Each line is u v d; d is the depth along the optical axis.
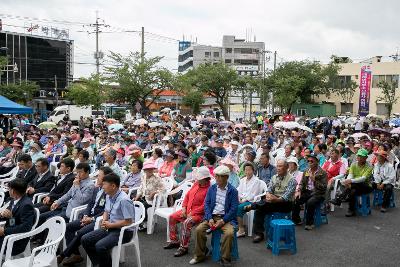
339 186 9.48
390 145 12.56
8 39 61.53
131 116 32.12
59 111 37.41
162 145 14.23
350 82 48.50
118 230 5.67
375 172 9.79
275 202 7.20
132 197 8.11
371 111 47.66
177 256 6.53
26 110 15.23
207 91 48.00
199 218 6.62
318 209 8.27
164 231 7.92
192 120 27.42
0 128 19.56
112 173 5.95
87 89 32.12
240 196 7.85
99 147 14.48
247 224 7.72
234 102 71.81
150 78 31.33
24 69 63.50
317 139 13.55
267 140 14.23
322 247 7.02
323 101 50.97
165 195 7.97
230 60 101.31
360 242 7.29
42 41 65.19
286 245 6.73
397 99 45.75
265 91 47.47
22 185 5.64
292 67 47.34
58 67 67.31
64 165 7.45
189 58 104.94
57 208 6.91
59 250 6.39
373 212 9.44
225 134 16.27
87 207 6.52
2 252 5.23
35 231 5.50
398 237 7.59
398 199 10.88
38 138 14.60
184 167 9.43
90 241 5.59
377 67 47.31
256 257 6.53
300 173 8.48
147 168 7.93
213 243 6.36
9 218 5.58
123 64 31.78
